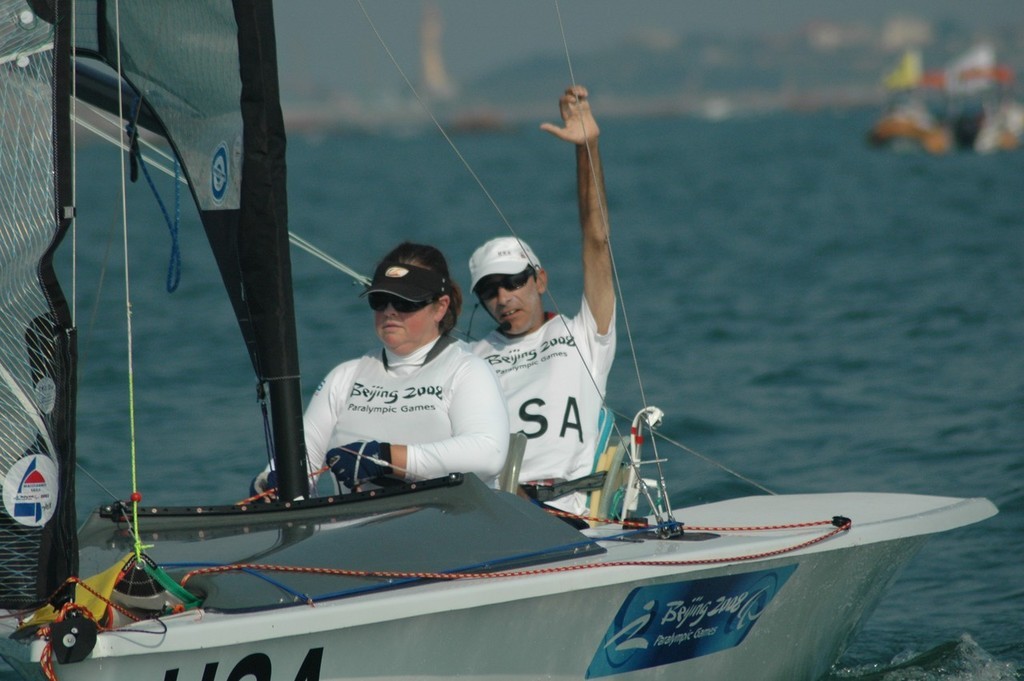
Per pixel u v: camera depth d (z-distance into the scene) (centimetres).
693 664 1471
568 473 1723
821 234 7381
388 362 1527
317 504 1354
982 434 2933
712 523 1623
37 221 1098
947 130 18488
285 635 1127
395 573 1220
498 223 8831
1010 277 5316
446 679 1254
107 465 2755
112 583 1148
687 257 6562
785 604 1538
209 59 1318
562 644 1321
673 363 3856
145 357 4038
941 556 2236
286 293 1352
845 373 3641
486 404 1466
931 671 1775
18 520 1105
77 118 1508
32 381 1098
